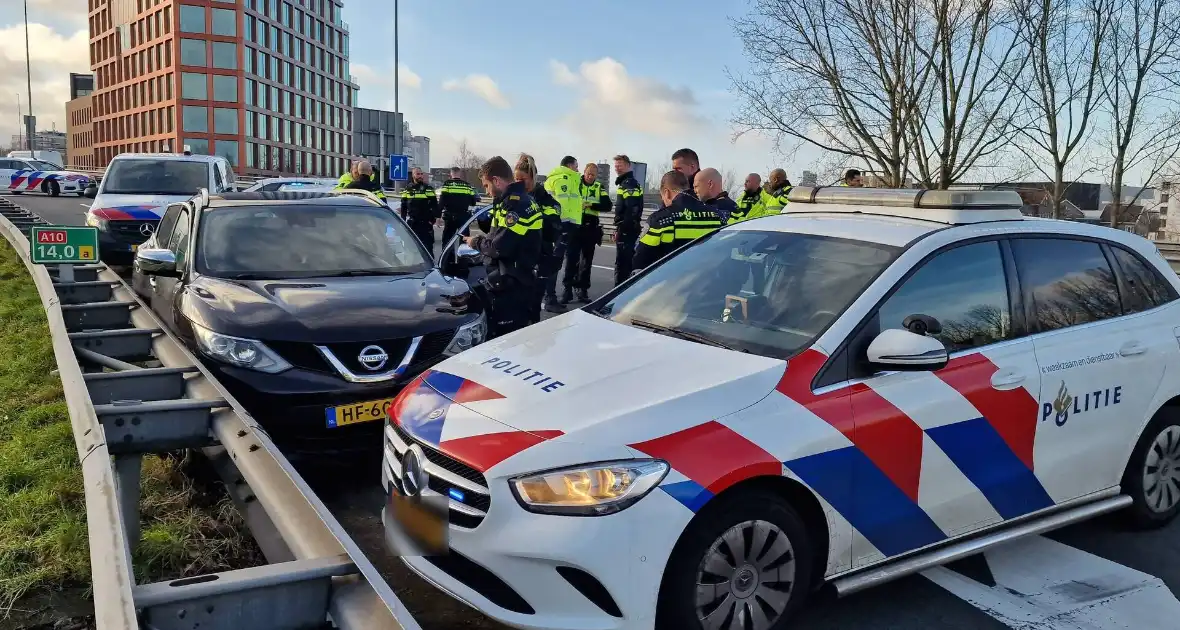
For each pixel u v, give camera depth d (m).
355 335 4.60
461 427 2.95
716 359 3.19
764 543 2.89
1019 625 3.29
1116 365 3.85
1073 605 3.45
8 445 4.44
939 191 3.80
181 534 3.63
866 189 4.16
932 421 3.24
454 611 3.29
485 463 2.76
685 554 2.73
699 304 3.75
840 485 3.03
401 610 1.92
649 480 2.69
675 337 3.51
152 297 6.62
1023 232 3.83
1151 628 3.27
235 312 4.74
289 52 85.00
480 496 2.77
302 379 4.45
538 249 6.58
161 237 7.26
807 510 3.03
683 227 6.06
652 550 2.67
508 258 6.50
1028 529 3.58
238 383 4.43
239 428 3.20
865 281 3.41
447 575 2.91
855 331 3.22
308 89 89.12
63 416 4.90
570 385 3.07
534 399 3.01
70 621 2.95
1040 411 3.58
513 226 6.43
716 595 2.82
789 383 3.04
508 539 2.69
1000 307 3.63
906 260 3.47
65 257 6.86
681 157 7.34
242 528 3.79
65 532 3.42
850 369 3.17
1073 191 17.23
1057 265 3.88
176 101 75.38
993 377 3.44
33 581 3.13
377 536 4.00
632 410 2.84
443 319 4.95
